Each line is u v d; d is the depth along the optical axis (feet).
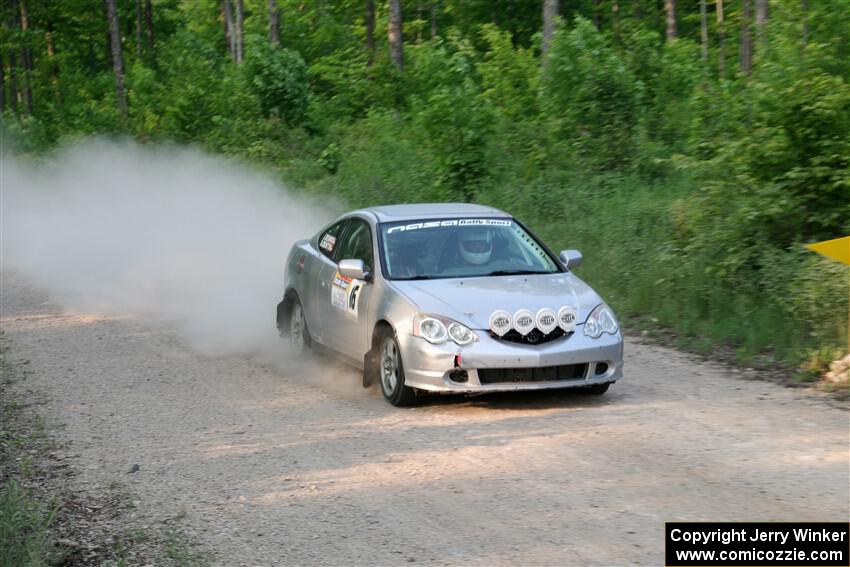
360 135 164.76
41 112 266.16
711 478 34.78
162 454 40.86
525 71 148.25
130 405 49.19
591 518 31.42
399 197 114.83
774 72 66.03
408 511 32.89
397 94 189.98
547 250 51.65
